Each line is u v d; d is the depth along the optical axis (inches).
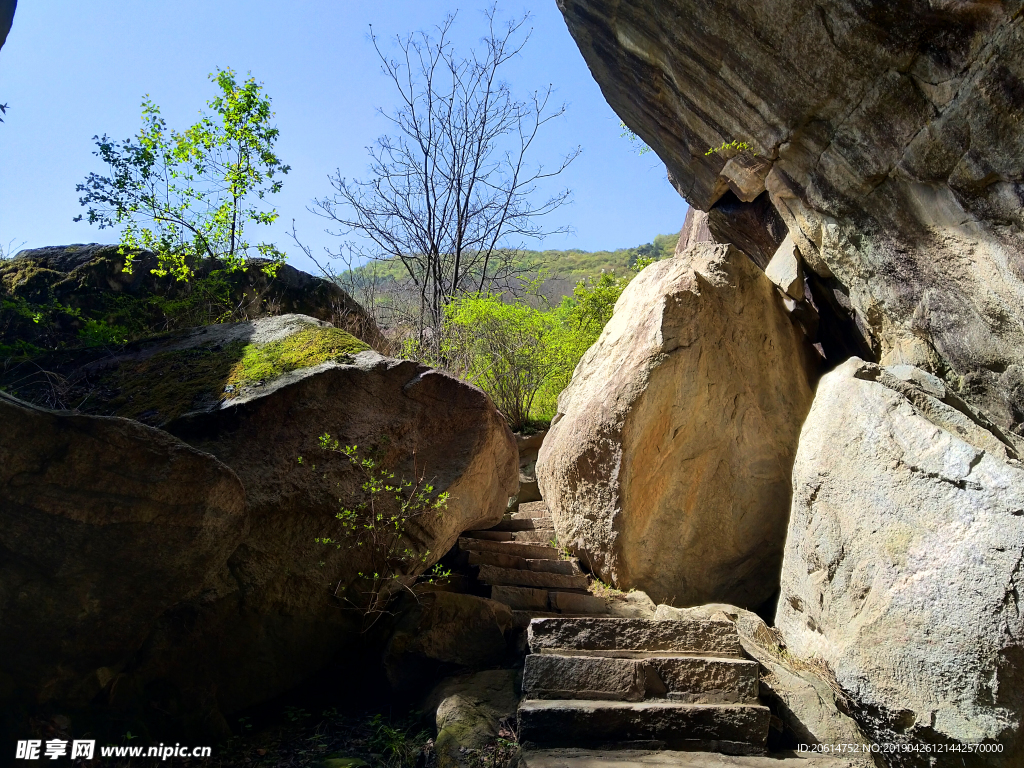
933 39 190.1
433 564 212.8
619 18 305.0
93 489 121.7
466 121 623.5
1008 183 184.9
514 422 457.7
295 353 203.5
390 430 198.2
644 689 160.7
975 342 212.1
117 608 132.0
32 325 253.4
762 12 229.5
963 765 136.0
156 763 136.8
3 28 175.6
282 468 176.7
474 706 167.0
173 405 185.3
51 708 129.6
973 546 142.7
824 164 244.2
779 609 197.8
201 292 287.4
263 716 169.9
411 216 610.5
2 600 119.2
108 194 254.1
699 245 296.5
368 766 151.3
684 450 259.1
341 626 182.1
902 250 227.6
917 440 160.4
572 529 269.1
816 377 298.7
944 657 140.4
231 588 162.4
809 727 162.7
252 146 273.6
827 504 173.9
